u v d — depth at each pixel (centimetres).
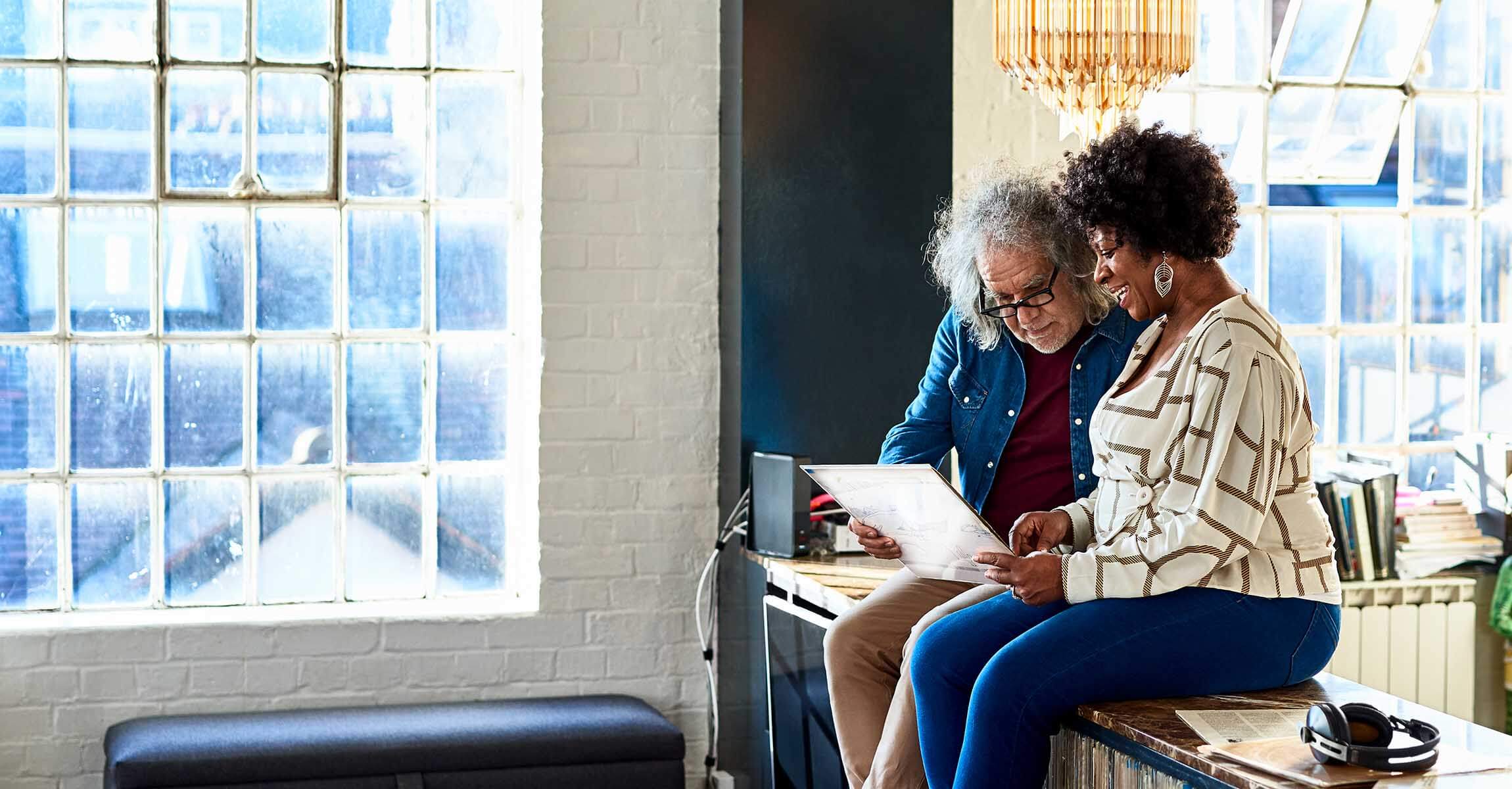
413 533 416
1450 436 467
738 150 383
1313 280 457
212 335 402
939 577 252
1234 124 449
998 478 279
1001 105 407
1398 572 427
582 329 403
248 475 405
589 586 407
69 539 395
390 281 412
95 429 396
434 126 412
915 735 244
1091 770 205
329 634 394
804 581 330
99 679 382
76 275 394
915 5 389
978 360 282
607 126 401
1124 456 210
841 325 386
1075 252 257
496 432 420
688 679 414
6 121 390
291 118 405
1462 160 465
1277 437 196
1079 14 323
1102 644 200
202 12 399
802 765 333
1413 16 456
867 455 388
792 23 382
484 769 357
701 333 409
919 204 390
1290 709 199
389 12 409
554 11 397
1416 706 203
